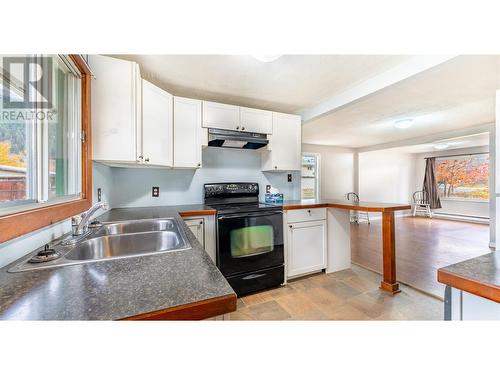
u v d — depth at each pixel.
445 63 1.67
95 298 0.53
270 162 2.77
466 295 0.73
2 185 0.79
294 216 2.47
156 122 1.94
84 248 1.06
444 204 6.79
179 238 1.15
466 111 3.18
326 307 1.94
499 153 1.66
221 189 2.71
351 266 2.91
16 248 0.79
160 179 2.50
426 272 2.64
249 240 2.21
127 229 1.54
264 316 1.82
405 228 5.27
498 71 2.03
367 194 6.61
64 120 1.30
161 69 1.95
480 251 3.49
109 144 1.59
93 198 1.67
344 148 6.28
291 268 2.45
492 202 3.71
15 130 0.87
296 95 2.54
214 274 0.67
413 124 3.90
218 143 2.58
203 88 2.35
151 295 0.55
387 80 2.01
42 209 0.90
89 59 1.51
